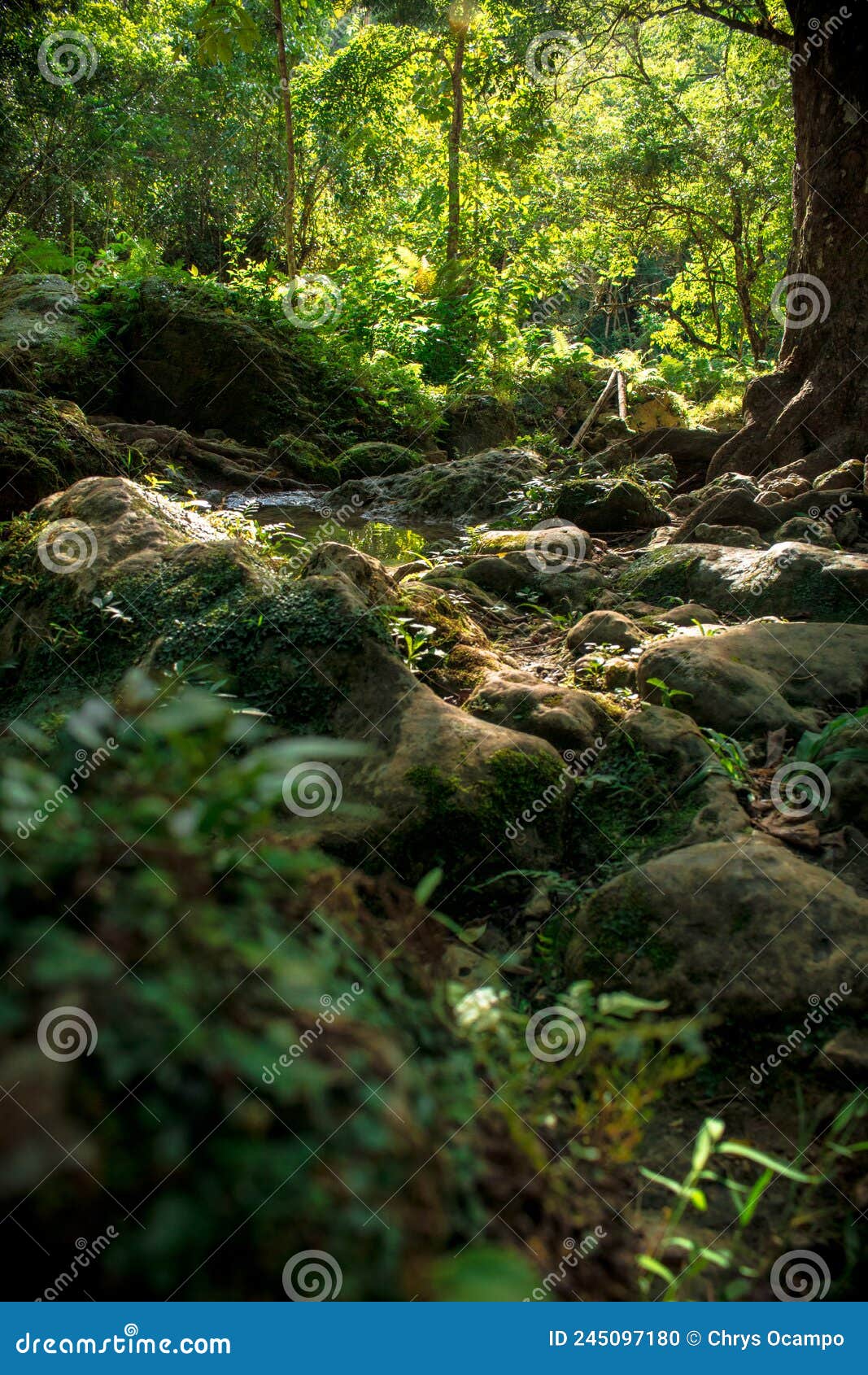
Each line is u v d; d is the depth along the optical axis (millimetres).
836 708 4766
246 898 1855
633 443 13812
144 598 4750
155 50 29406
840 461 9867
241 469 12594
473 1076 2191
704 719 4539
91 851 1627
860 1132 2639
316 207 30578
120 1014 1441
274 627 4355
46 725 4148
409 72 23703
